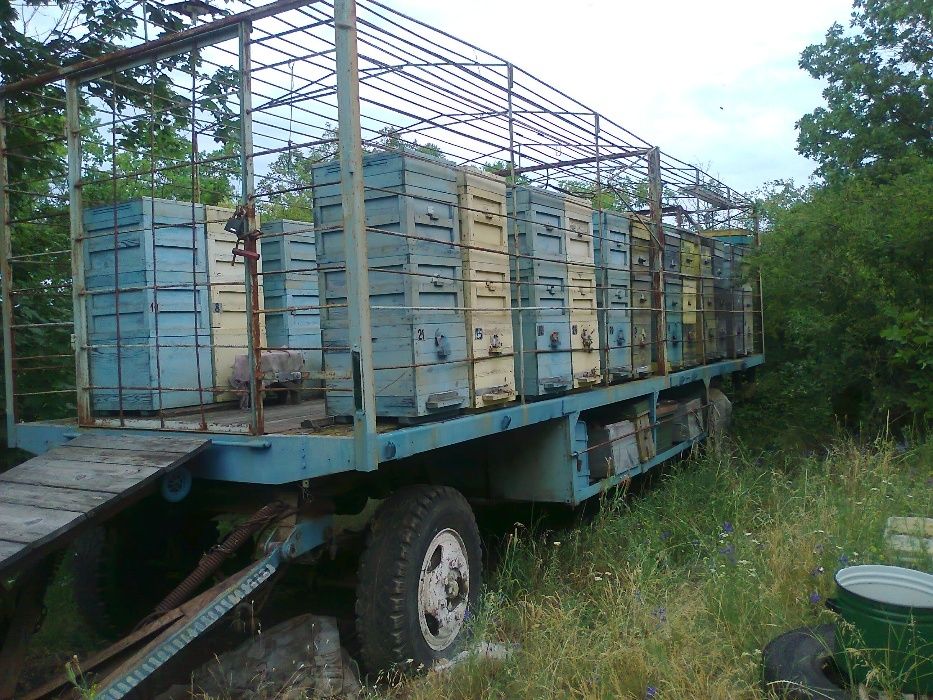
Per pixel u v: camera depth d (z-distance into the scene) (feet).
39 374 21.67
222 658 12.93
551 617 13.84
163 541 17.35
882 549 15.74
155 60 15.03
